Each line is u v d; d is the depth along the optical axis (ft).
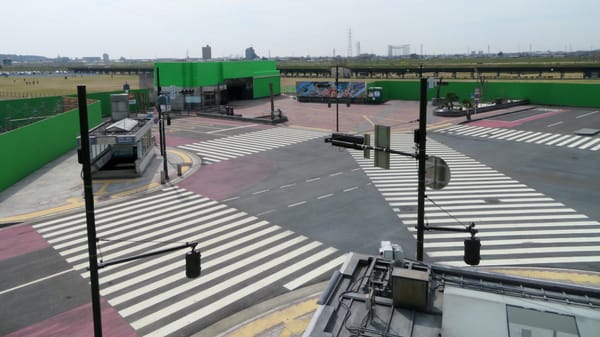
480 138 140.97
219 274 54.03
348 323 26.30
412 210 75.25
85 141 32.68
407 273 27.76
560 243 61.67
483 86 225.35
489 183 90.53
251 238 64.49
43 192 87.76
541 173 97.81
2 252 60.90
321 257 58.23
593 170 99.40
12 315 45.85
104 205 79.97
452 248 60.64
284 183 91.97
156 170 103.96
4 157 89.92
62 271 55.26
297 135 149.59
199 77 208.64
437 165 41.09
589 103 206.49
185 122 181.06
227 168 105.19
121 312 46.29
